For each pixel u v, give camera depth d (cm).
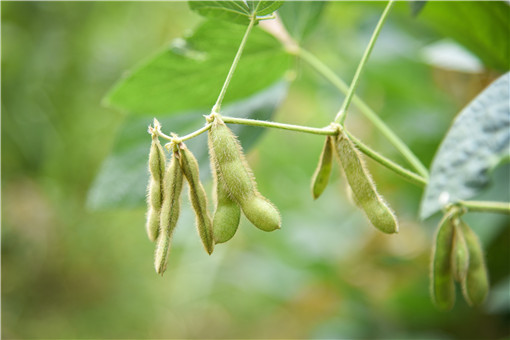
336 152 46
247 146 57
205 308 165
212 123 44
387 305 82
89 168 179
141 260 182
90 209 58
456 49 64
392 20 86
